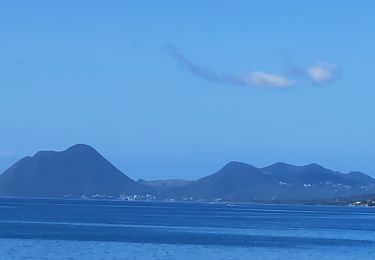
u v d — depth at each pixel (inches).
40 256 4325.8
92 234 6299.2
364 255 4872.0
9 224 7711.6
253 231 7583.7
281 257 4660.4
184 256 4571.9
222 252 4886.8
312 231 7859.3
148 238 5989.2
